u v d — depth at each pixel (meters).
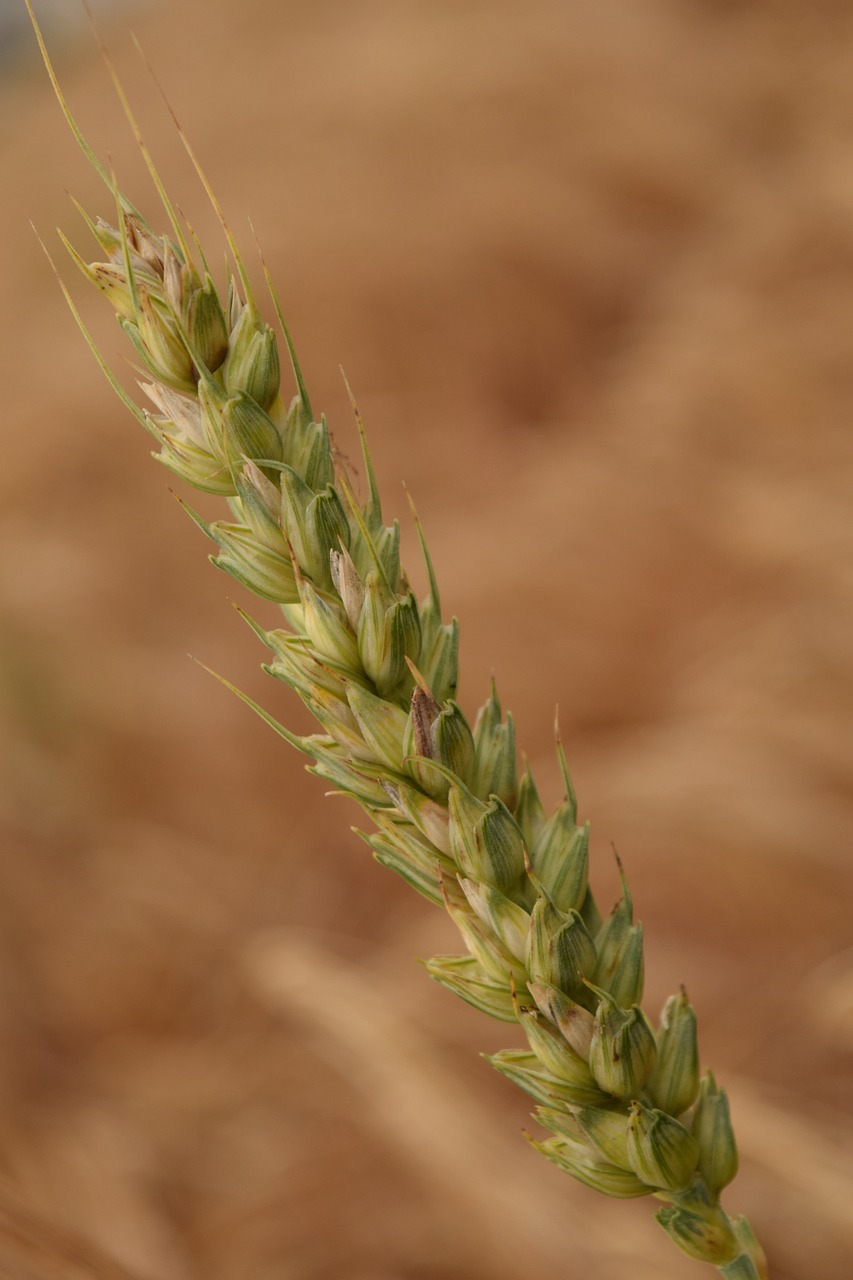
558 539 1.36
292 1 3.70
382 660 0.33
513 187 2.38
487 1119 0.75
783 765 0.98
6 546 1.62
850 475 1.35
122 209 0.33
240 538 0.33
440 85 2.89
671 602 1.27
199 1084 0.89
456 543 1.46
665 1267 0.64
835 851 0.92
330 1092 0.85
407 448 1.73
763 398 1.54
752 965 0.88
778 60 3.11
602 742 1.16
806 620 1.13
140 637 1.44
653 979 0.88
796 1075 0.78
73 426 1.86
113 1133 0.84
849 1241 0.64
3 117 3.59
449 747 0.33
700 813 0.95
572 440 1.73
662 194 2.51
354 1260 0.71
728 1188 0.68
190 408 0.33
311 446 0.33
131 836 1.17
